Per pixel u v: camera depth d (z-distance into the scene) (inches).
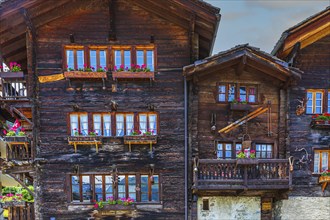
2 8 397.1
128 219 444.5
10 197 462.9
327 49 469.4
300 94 470.0
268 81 458.0
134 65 433.7
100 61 444.1
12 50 461.1
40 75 435.8
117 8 439.8
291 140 469.7
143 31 442.9
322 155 478.3
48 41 435.8
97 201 442.9
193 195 443.8
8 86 438.9
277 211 474.6
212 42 470.9
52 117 438.6
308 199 473.1
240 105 442.0
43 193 437.1
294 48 449.4
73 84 439.8
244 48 420.2
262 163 422.9
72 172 439.8
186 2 413.4
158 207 445.7
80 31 438.0
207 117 452.8
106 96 442.9
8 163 425.4
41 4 414.0
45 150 437.7
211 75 449.7
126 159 444.1
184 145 446.6
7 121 508.4
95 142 430.3
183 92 446.3
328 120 455.5
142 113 446.9
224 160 417.4
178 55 446.0
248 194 454.0
